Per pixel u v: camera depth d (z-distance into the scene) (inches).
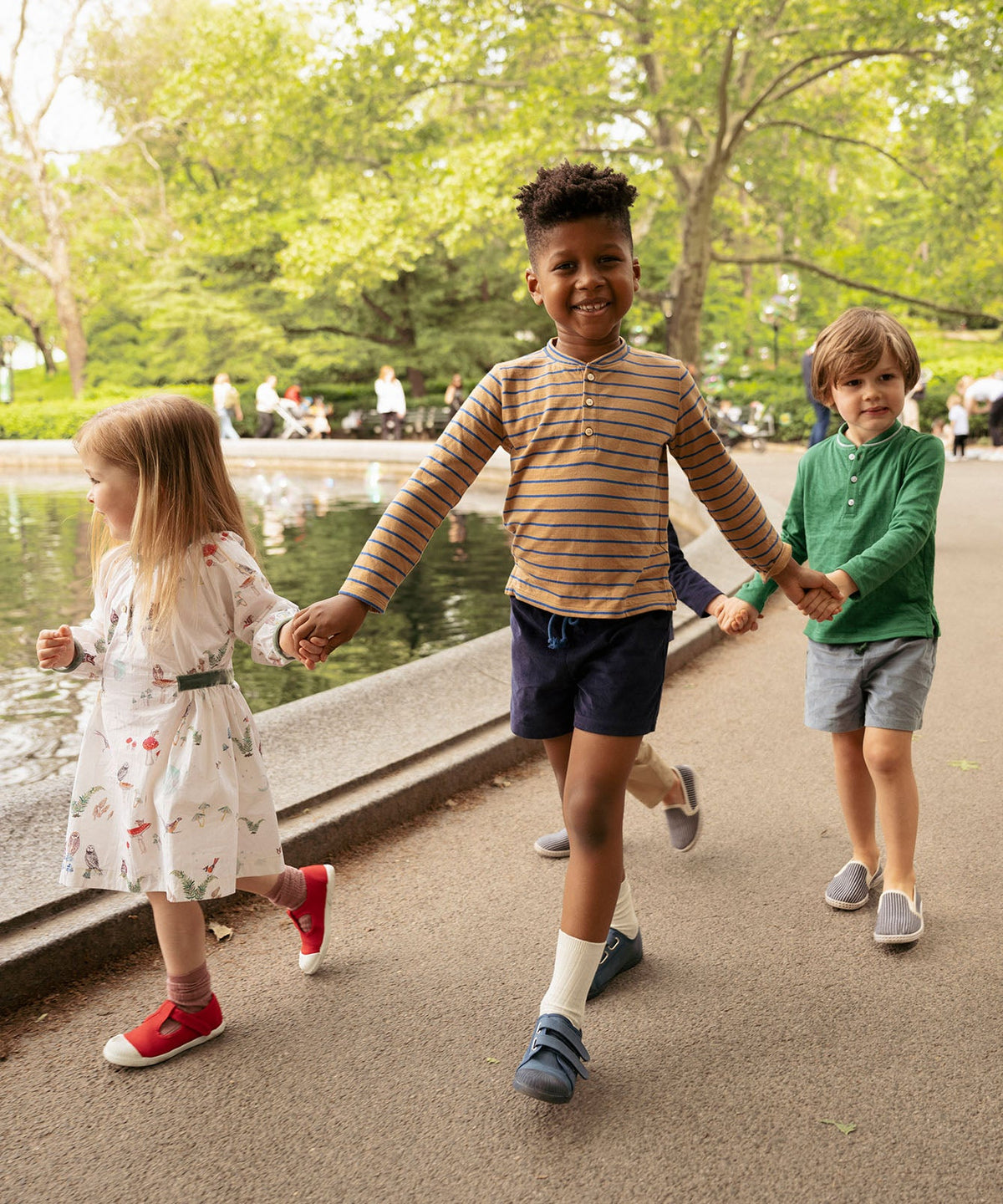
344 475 791.1
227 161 993.5
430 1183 74.6
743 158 930.7
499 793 149.1
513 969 103.1
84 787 91.7
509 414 88.4
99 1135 80.1
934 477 110.7
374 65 880.3
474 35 877.2
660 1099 83.4
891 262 934.4
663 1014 95.3
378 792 135.9
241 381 1381.6
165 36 1291.8
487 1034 92.7
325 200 1011.3
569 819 87.6
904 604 111.9
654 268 1195.3
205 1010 91.2
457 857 128.3
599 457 85.4
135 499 90.3
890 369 111.3
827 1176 74.2
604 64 837.2
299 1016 96.0
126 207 1312.7
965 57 777.6
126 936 105.4
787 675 210.4
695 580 114.6
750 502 93.9
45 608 293.1
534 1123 80.8
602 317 84.5
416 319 1314.0
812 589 100.0
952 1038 90.3
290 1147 78.6
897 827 110.6
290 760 142.9
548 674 89.6
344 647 251.4
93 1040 92.4
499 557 375.6
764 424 909.2
